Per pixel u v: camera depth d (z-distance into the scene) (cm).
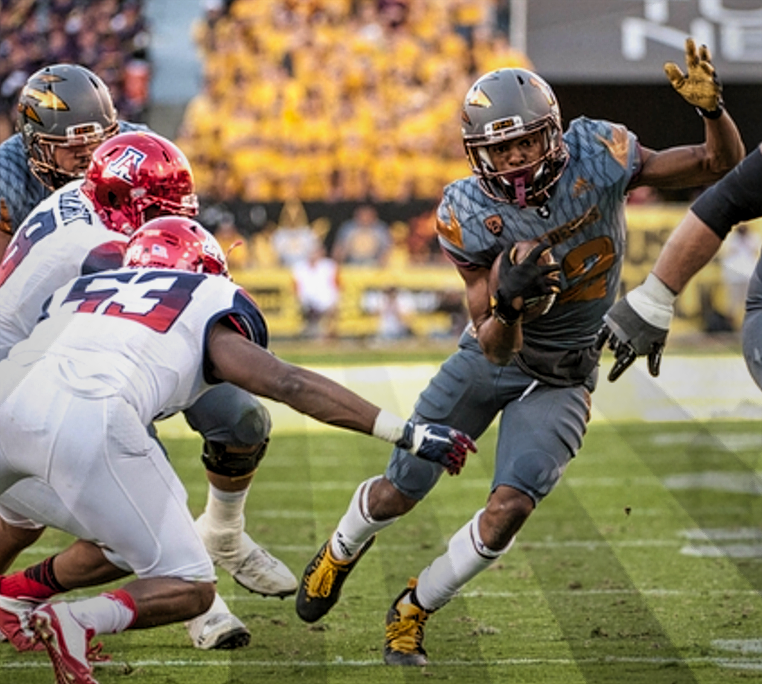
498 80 1250
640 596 1600
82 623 1002
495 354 1227
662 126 4575
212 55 4612
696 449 2653
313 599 1418
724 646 1370
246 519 2056
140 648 1376
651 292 1143
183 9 4666
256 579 1451
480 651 1366
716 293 4175
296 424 2980
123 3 4641
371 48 4600
